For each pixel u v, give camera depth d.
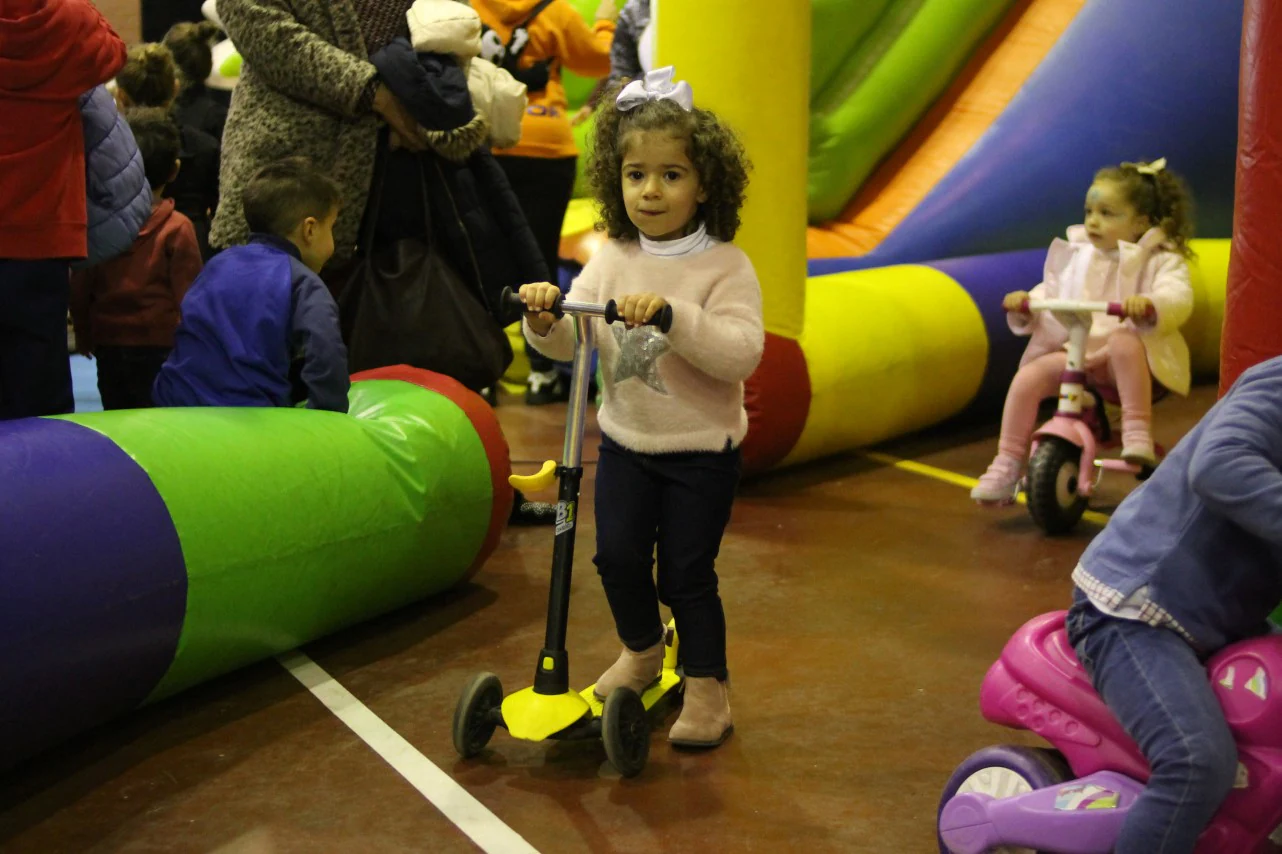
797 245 5.05
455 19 4.38
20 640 2.60
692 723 3.04
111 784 2.86
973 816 2.31
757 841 2.63
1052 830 2.22
